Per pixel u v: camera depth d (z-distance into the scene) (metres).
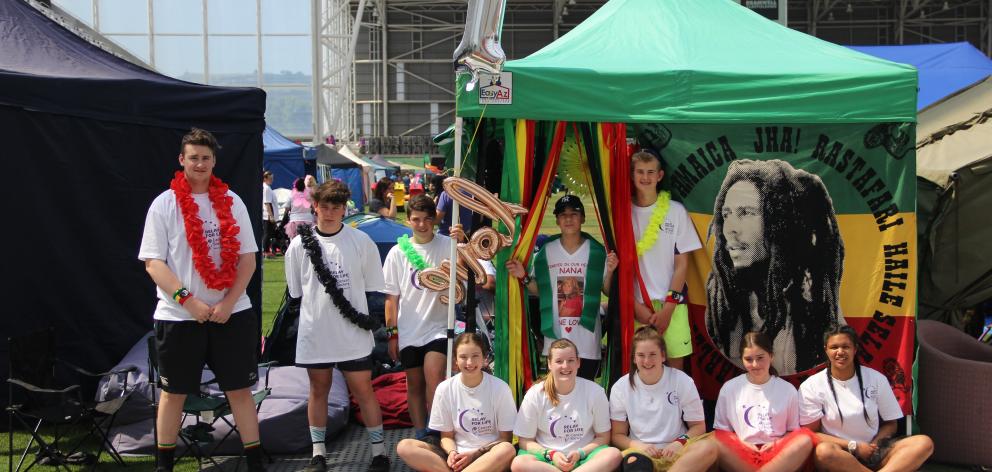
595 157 4.91
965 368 4.98
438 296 5.01
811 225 5.01
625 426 4.57
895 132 4.87
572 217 4.89
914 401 4.88
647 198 5.00
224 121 6.19
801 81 4.78
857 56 5.13
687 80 4.80
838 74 4.78
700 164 5.10
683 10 5.62
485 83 4.74
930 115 8.01
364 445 5.39
